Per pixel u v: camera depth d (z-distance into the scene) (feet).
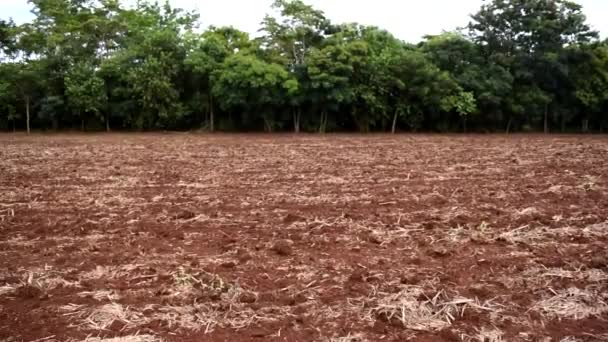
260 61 103.19
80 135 95.91
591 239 24.39
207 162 53.16
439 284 18.67
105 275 19.67
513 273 19.98
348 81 104.78
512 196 34.45
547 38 113.80
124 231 25.70
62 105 104.17
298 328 15.51
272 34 111.24
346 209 30.53
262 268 20.44
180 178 42.27
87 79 102.53
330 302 17.25
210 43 106.42
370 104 106.63
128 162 52.90
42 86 103.30
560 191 36.01
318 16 111.75
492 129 118.21
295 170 47.01
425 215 29.04
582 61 115.14
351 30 112.98
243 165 50.65
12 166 49.70
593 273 19.86
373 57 107.34
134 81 102.89
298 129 108.78
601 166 49.34
